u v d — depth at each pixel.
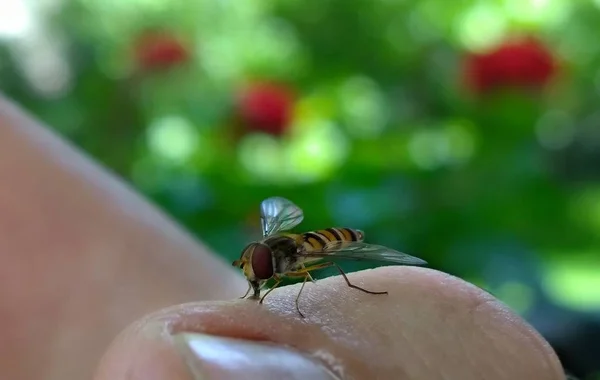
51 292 0.07
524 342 0.05
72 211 0.08
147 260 0.07
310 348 0.05
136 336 0.05
